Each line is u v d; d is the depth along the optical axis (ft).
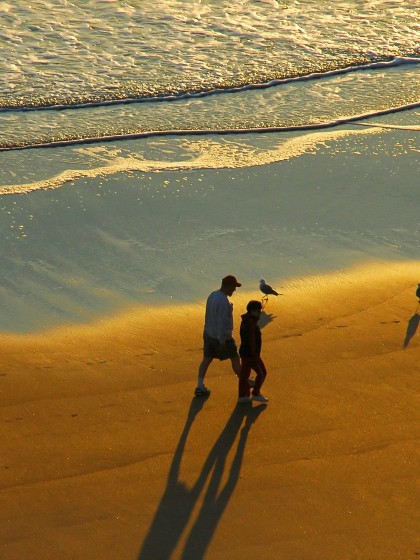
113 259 176.55
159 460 112.06
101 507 102.37
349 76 301.63
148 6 363.56
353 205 204.44
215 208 200.85
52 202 199.93
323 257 179.52
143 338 147.02
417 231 192.75
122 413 123.34
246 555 94.22
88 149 235.20
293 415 122.72
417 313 154.71
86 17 347.77
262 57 315.37
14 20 339.98
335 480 107.86
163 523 99.60
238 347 143.54
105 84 286.46
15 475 108.06
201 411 124.36
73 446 114.83
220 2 372.99
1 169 218.59
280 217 197.47
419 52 325.83
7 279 166.50
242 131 250.78
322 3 377.50
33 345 143.64
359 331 147.74
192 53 316.81
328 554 94.48
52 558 93.35
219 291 125.90
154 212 197.67
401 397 127.13
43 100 271.90
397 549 95.30
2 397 126.41
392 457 112.57
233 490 105.91
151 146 238.48
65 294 162.20
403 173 222.69
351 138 246.06
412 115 266.77
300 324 150.82
